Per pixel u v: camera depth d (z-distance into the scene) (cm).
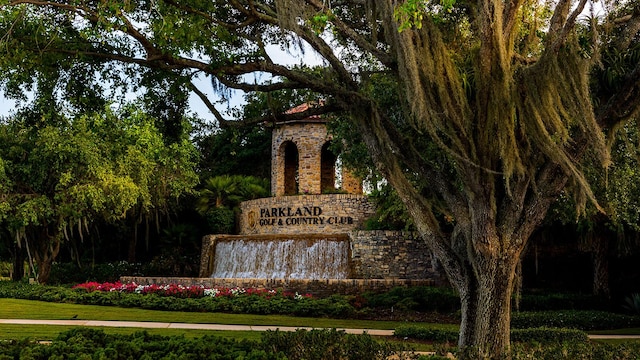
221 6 1237
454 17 1105
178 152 3353
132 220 3784
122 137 3094
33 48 1130
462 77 949
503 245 947
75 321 1814
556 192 950
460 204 995
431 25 913
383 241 3017
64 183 2792
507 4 931
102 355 779
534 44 1151
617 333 1856
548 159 950
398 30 837
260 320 1986
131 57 1195
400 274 2998
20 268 3444
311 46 1084
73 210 2858
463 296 994
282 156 3744
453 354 959
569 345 934
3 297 2531
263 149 4694
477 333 950
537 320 1978
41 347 823
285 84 1157
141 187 3097
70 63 1203
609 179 1706
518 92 905
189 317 1997
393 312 2316
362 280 2664
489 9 902
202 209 3834
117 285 2581
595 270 2550
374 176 1855
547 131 902
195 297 2456
